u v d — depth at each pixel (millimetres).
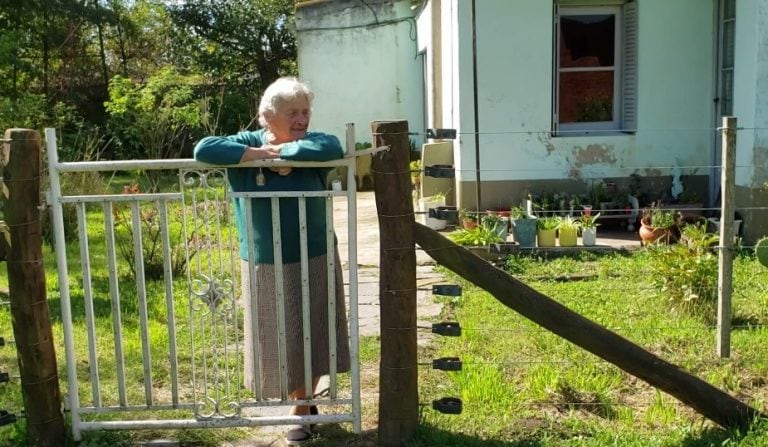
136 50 22656
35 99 11977
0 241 3408
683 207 8602
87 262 3471
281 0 22531
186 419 3656
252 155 3279
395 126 3357
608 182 9031
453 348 4867
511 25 8789
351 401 3588
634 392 4184
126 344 5117
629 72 9086
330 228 3439
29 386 3494
